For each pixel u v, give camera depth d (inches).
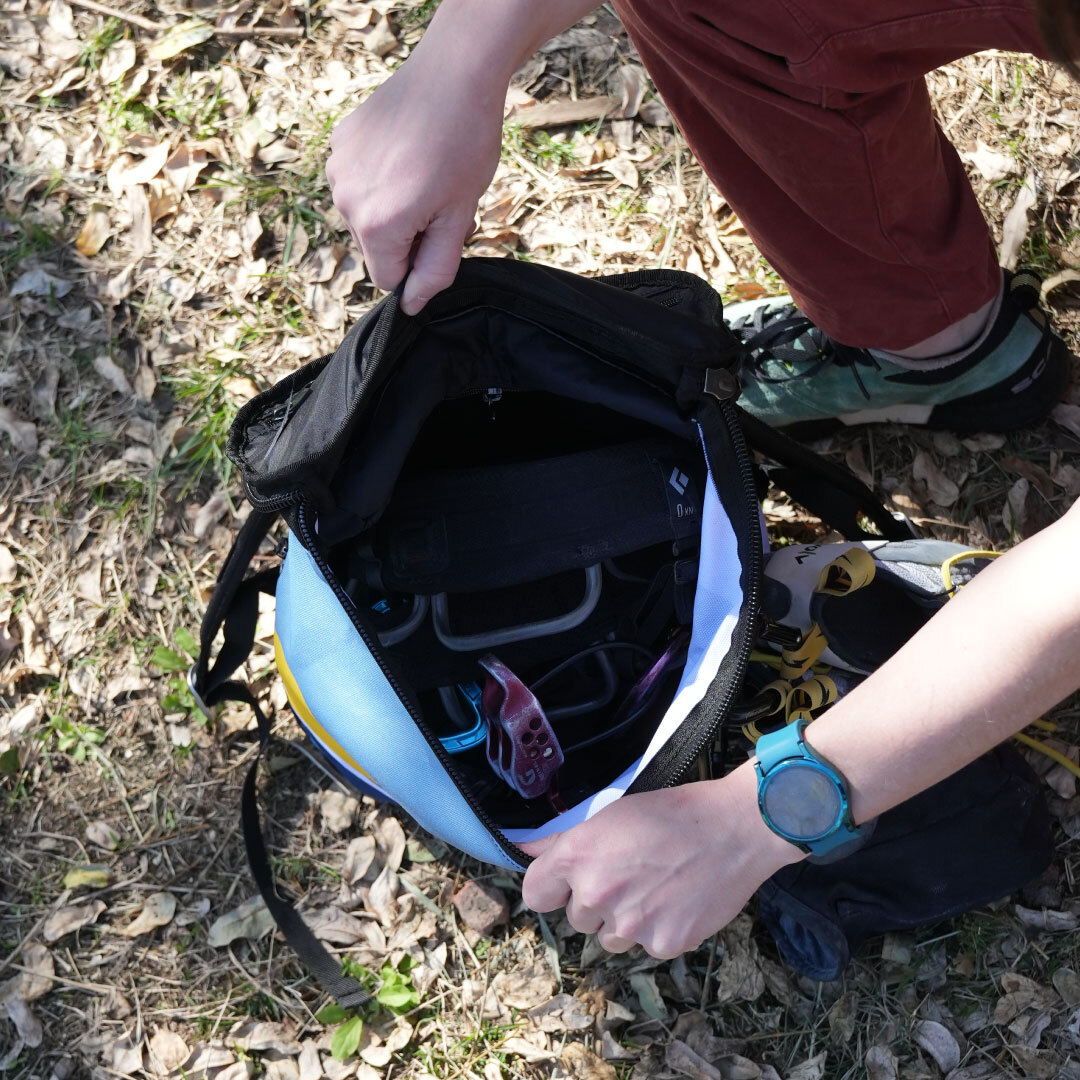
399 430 51.3
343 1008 65.4
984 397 72.7
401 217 42.3
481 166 43.1
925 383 71.2
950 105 86.8
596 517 56.5
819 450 79.5
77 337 82.7
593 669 59.6
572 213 87.3
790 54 44.9
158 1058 65.1
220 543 78.0
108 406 81.0
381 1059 64.4
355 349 48.6
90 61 90.7
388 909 68.4
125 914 68.7
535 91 90.6
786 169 53.3
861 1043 63.8
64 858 70.0
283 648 57.6
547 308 50.8
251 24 92.6
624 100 89.7
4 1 93.0
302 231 86.0
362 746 51.7
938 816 60.1
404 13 93.7
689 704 50.5
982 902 60.9
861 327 65.4
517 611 58.4
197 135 89.1
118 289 83.8
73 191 87.0
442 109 42.0
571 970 66.5
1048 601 34.2
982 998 64.3
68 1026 66.1
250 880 69.7
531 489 56.8
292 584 53.5
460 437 60.4
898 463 78.7
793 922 61.9
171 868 69.9
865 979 65.1
